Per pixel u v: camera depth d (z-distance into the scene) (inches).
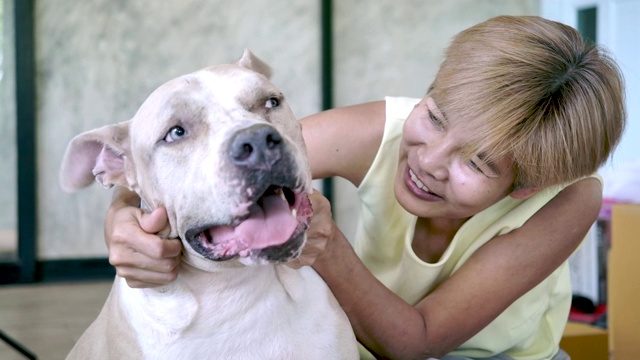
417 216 78.0
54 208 221.5
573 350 101.0
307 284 68.1
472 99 66.9
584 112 68.2
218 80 63.2
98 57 221.1
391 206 80.5
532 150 67.4
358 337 77.0
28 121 215.8
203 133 60.4
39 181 219.8
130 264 60.2
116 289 69.7
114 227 61.9
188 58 226.8
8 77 216.4
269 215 56.7
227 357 65.3
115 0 220.5
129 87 223.8
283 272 66.1
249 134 55.0
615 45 195.5
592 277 168.7
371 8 236.4
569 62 68.8
